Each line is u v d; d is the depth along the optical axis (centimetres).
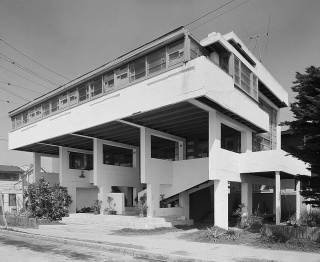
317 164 1224
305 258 972
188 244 1276
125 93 1802
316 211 1931
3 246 1395
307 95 1203
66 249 1297
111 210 2338
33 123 2612
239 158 1898
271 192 2658
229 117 1784
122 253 1189
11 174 4112
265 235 1309
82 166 3030
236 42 1820
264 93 2345
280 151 1766
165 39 1612
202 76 1455
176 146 2375
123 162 3181
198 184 1975
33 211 2438
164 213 2017
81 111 2112
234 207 2397
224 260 966
